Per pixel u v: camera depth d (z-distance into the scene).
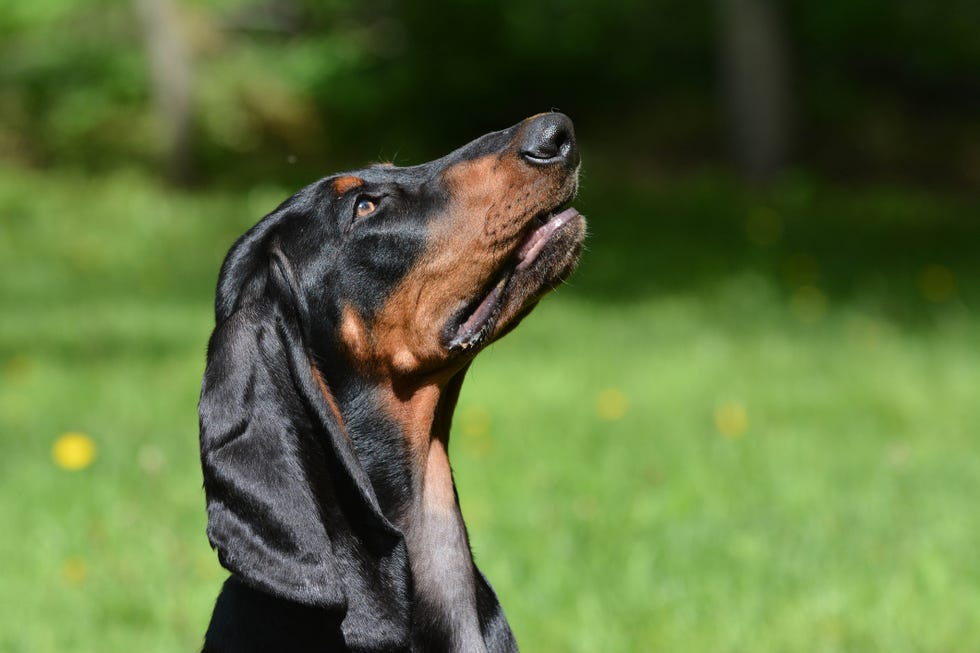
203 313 16.50
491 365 12.90
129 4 32.31
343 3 33.31
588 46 31.78
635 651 6.32
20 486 8.64
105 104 32.12
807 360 12.95
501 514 8.16
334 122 32.72
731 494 8.54
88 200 26.80
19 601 6.88
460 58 32.47
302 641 4.18
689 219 23.48
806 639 6.38
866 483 8.75
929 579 7.04
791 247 20.58
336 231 4.51
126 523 7.89
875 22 30.05
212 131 31.25
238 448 4.06
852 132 28.62
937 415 10.79
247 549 4.00
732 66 26.53
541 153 4.51
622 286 18.02
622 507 8.27
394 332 4.54
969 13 30.00
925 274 17.92
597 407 11.02
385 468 4.59
